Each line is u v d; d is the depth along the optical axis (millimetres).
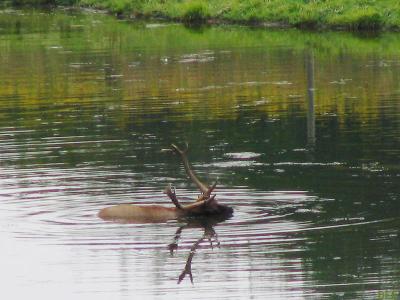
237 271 24672
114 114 47500
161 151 38656
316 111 46906
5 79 60469
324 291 23031
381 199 30547
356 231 27406
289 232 27547
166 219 29234
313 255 25578
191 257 25781
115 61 66000
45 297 23406
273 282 23828
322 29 79750
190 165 36219
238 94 52188
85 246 26859
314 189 32062
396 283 23406
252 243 26766
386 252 25516
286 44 71312
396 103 47938
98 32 83062
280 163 36062
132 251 26422
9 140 41594
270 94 51812
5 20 96125
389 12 79188
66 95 53844
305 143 39656
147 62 64938
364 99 49500
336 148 38375
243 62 63281
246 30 81125
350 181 32969
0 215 29734
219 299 22969
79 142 40750
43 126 44812
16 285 24281
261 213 29594
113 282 24297
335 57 64250
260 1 87312
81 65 64750
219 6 88875
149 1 95875
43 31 85000
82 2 106250
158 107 49094
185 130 43031
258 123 44188
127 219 29203
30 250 26594
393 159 36031
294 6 84375
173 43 74250
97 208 30438
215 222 28766
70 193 32125
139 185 33188
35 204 30891
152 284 24047
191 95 52438
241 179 33750
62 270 25109
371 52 65875
